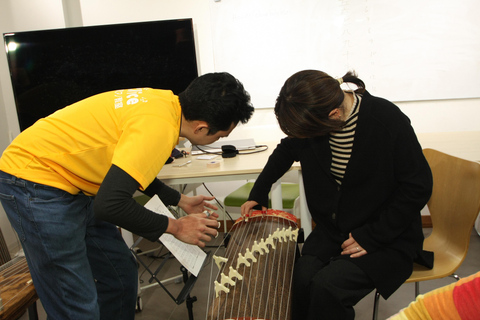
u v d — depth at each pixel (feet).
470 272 6.92
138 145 3.09
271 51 9.11
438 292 1.81
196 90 3.34
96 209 2.97
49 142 3.49
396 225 3.94
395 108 4.02
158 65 8.59
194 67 8.63
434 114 8.99
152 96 3.49
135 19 9.35
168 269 7.86
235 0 8.93
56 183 3.56
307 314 4.01
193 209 4.72
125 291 4.70
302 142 4.60
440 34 8.45
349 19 8.68
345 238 4.38
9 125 9.54
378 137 3.97
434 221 4.99
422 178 3.86
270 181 5.04
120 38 8.43
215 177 5.69
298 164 5.60
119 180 2.98
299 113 3.56
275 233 4.32
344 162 4.27
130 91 3.71
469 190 4.27
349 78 4.20
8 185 3.54
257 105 9.46
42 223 3.49
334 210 4.38
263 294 3.38
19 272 4.82
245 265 3.84
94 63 8.53
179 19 8.38
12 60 8.41
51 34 8.34
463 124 8.95
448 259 4.46
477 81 8.60
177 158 6.88
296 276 4.13
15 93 8.56
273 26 8.96
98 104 3.59
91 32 8.37
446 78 8.67
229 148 6.70
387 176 4.03
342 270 3.90
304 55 9.02
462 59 8.52
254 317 3.07
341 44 8.83
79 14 9.41
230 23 9.07
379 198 4.14
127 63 8.55
